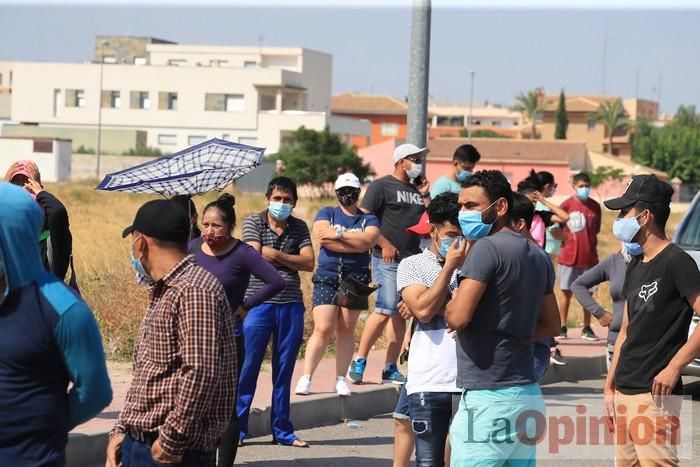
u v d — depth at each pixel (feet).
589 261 61.77
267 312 35.91
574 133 476.95
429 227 27.02
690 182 387.34
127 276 57.41
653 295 25.03
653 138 401.70
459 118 611.47
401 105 467.11
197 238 32.09
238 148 32.30
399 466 29.40
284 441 37.86
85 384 18.15
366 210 44.86
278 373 37.29
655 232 25.23
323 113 366.43
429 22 50.60
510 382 23.03
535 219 51.24
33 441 17.97
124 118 378.73
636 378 25.20
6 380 17.76
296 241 36.32
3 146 309.42
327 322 41.78
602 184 318.86
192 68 374.02
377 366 50.21
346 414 42.93
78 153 352.49
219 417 20.02
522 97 513.86
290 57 408.87
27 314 17.72
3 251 17.66
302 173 278.26
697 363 44.47
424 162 46.47
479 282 22.66
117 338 49.75
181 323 19.65
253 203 189.78
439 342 26.61
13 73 382.01
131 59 440.04
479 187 23.79
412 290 26.35
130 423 20.04
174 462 19.72
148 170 31.17
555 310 24.30
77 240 75.36
